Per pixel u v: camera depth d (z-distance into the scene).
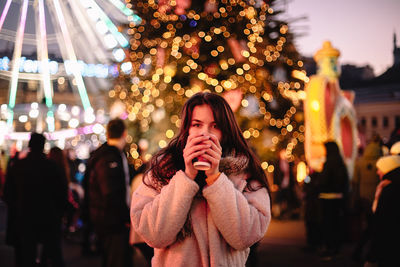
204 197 1.79
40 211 4.89
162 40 9.72
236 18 9.53
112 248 4.35
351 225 8.67
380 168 4.03
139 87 10.45
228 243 1.78
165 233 1.74
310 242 7.67
